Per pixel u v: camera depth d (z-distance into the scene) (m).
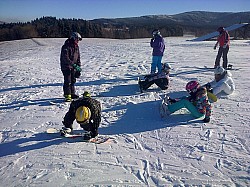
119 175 3.88
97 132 5.01
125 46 31.42
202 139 4.94
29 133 5.37
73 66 7.46
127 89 8.73
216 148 4.59
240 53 19.77
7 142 4.99
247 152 4.44
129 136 5.16
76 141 4.96
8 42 45.94
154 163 4.19
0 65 16.52
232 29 47.66
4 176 3.91
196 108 5.85
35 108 7.07
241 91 8.02
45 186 3.66
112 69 13.30
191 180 3.73
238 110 6.39
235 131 5.24
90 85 9.55
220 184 3.63
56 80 10.94
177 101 6.15
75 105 4.95
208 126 5.50
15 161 4.31
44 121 6.05
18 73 13.00
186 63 14.59
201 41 39.78
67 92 7.53
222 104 6.85
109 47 30.22
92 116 4.81
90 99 4.93
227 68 12.02
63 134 5.12
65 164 4.18
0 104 7.64
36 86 9.88
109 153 4.51
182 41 41.44
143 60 16.84
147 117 6.14
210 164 4.11
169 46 29.38
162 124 5.70
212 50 23.55
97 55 21.20
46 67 15.03
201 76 10.45
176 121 5.83
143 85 8.21
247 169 3.95
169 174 3.89
